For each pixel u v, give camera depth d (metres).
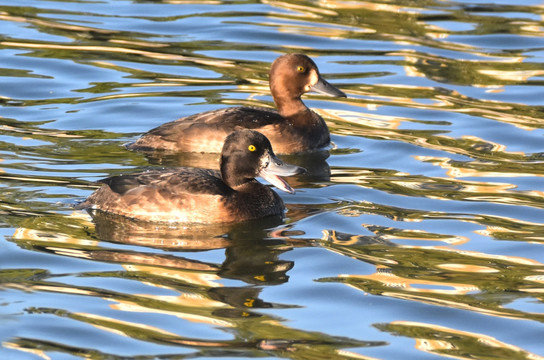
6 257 11.35
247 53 21.14
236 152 13.20
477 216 13.11
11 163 14.56
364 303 10.47
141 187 12.91
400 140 16.48
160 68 20.02
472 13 24.17
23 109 17.33
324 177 14.84
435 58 21.00
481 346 9.55
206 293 10.62
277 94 17.00
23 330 9.62
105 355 9.17
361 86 19.34
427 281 11.04
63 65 19.88
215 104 18.02
